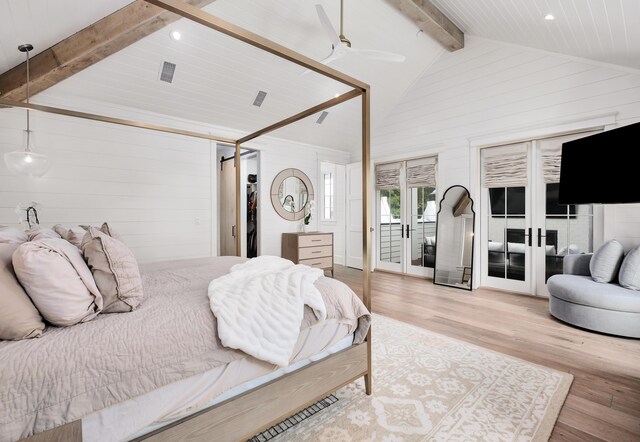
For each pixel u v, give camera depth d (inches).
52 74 107.3
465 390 73.7
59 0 87.7
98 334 41.6
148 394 40.2
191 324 46.9
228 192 227.3
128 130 149.6
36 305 42.7
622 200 109.0
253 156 216.7
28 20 91.5
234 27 52.7
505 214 168.4
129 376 37.9
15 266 41.6
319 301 57.7
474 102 174.4
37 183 128.3
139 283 54.0
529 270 159.0
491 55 166.4
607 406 68.2
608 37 113.8
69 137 135.0
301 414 65.1
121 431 38.1
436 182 196.2
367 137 74.0
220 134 180.9
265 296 55.3
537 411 65.7
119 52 122.7
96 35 100.9
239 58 142.9
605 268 117.5
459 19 156.0
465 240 176.7
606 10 98.8
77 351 37.6
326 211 266.4
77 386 34.9
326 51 153.6
